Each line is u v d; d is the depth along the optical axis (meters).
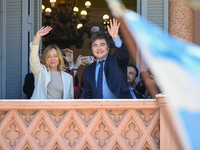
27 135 12.79
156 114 12.53
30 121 12.88
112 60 13.56
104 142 12.66
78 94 15.02
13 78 18.62
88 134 12.65
